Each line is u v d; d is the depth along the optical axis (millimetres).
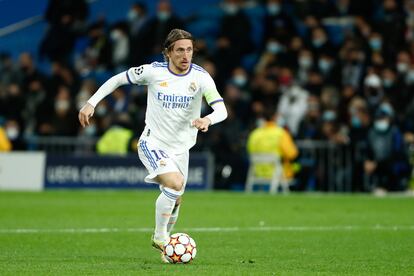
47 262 31797
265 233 44594
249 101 89250
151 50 97312
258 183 83375
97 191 79938
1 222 49406
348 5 100625
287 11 104812
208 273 28172
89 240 40719
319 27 93125
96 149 86188
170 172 32312
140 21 98188
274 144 78938
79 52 104812
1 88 97688
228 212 57469
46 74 104188
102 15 102500
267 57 92812
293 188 82938
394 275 28922
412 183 80250
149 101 33688
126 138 83500
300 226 48531
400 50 92438
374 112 82438
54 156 82688
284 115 86875
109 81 33688
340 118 85188
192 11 108750
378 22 95938
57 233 43625
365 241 41000
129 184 82250
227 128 86188
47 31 105000
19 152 83312
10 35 107312
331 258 34281
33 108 96188
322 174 82312
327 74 89938
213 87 33500
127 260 32938
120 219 51688
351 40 91312
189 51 32812
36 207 60156
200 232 44969
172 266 30359
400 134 80000
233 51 93688
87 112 33281
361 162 81500
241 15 95375
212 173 83000
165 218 32562
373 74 86188
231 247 38281
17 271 28531
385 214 57000
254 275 27938
